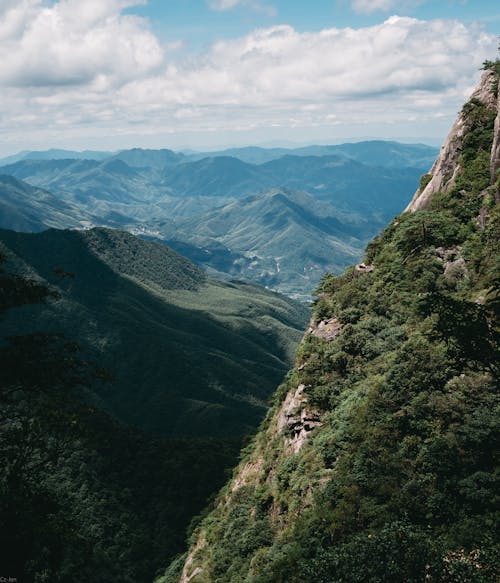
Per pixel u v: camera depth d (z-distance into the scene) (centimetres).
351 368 4881
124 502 10594
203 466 11781
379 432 3409
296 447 4691
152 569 9038
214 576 4531
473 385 3284
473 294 4397
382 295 5700
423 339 4019
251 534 4375
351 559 1978
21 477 2278
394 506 2747
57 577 2255
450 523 2488
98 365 2566
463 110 6806
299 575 2723
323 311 6322
